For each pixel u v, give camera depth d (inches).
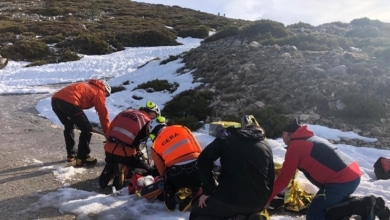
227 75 510.0
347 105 387.5
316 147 172.1
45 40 1175.0
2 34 1200.2
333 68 452.1
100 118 277.4
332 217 171.0
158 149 215.9
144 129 238.7
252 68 500.4
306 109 398.9
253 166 159.9
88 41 1147.3
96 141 354.3
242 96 443.5
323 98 403.2
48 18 1631.4
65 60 999.6
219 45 719.1
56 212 205.8
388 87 409.4
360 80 425.1
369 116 375.6
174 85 549.6
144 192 217.9
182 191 213.9
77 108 272.5
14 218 198.7
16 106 525.0
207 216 166.7
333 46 596.7
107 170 238.8
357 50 575.8
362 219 173.3
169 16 1841.8
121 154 236.5
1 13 1673.2
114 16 1770.4
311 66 470.3
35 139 354.9
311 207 176.1
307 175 177.8
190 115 424.5
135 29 1401.3
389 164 258.8
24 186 242.7
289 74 461.4
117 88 586.2
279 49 553.6
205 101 453.4
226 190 161.2
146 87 557.3
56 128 402.0
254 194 160.6
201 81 530.3
